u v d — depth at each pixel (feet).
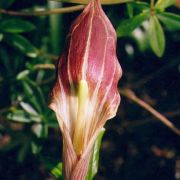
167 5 1.75
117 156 3.30
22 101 2.15
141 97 3.33
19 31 2.03
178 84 3.25
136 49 2.91
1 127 2.49
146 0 1.96
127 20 1.75
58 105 1.21
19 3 2.51
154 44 1.81
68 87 1.20
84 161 1.22
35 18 2.56
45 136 2.09
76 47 1.18
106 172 3.24
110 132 3.32
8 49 2.45
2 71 2.51
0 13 2.07
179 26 1.78
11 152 3.13
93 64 1.18
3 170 3.11
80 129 1.20
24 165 3.13
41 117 2.10
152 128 3.34
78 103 1.20
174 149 3.35
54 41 2.50
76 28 1.19
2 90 2.62
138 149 3.33
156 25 1.79
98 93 1.19
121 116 3.25
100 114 1.20
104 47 1.18
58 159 1.78
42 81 2.40
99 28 1.18
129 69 3.10
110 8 2.18
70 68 1.19
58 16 2.50
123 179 3.22
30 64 2.18
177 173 3.28
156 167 3.26
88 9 1.19
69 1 1.47
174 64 2.82
